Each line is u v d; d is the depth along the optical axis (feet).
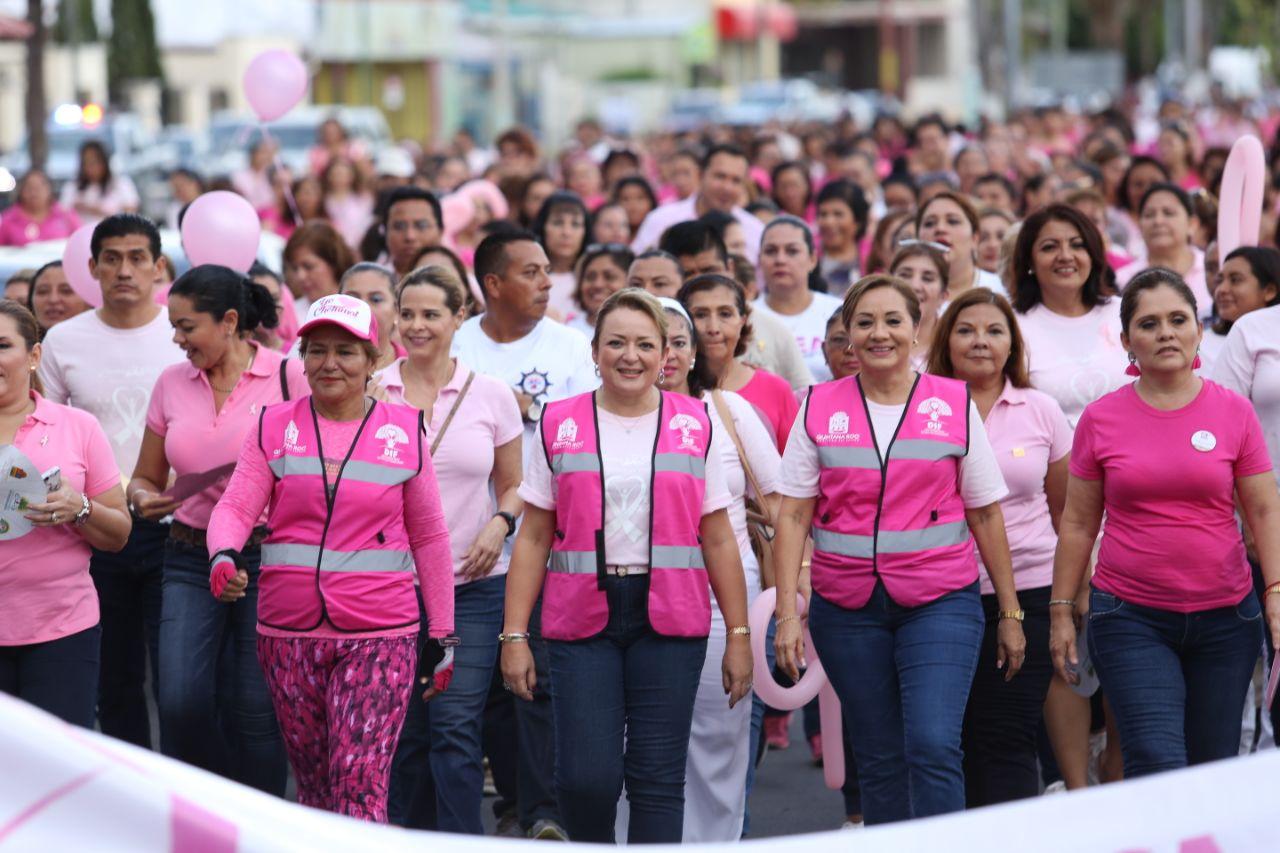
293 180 100.17
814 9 510.58
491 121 301.22
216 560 36.76
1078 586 39.93
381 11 270.26
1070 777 44.04
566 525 37.73
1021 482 42.14
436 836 24.99
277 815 24.45
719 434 42.22
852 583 38.27
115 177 125.08
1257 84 398.42
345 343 37.17
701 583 37.81
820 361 57.31
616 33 373.40
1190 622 38.06
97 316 46.60
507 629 38.65
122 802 23.58
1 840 23.22
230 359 42.75
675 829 37.86
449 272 43.24
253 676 41.88
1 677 38.99
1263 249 49.70
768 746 56.08
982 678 41.63
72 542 39.27
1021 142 140.46
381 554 37.60
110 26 270.87
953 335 42.63
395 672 37.52
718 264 55.52
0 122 240.73
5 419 39.01
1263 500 38.47
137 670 46.80
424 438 38.42
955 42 504.84
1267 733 45.50
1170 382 38.52
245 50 286.66
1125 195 83.61
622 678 37.81
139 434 46.03
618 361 37.35
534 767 45.09
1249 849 24.61
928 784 36.37
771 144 121.39
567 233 66.13
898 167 119.65
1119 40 540.52
